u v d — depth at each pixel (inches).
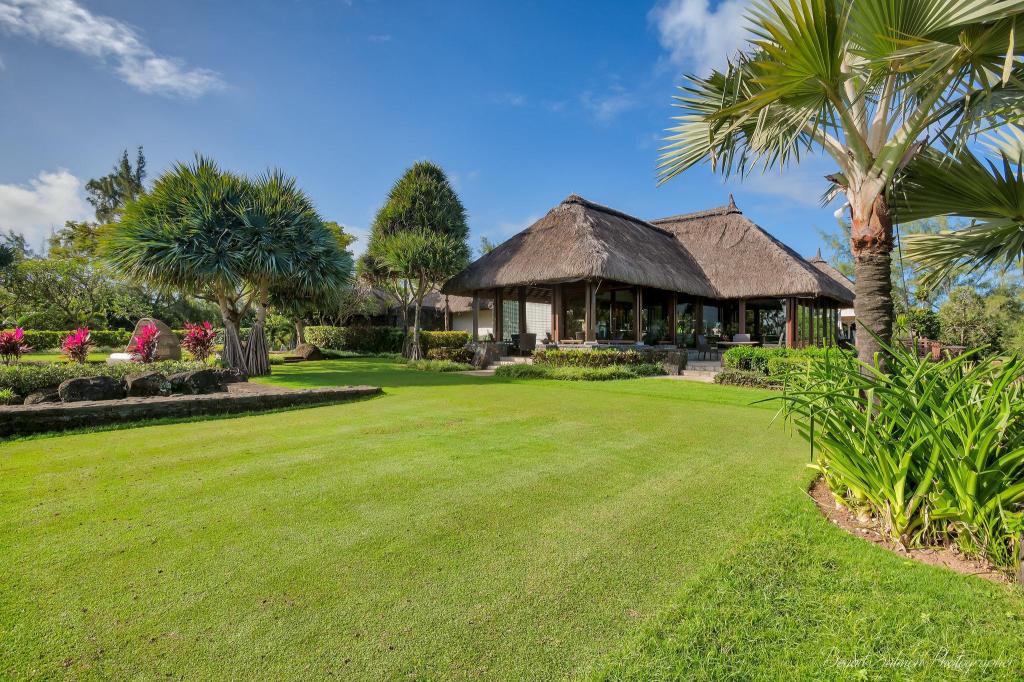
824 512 122.1
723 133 174.1
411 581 88.3
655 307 832.3
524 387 374.9
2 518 115.6
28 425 204.5
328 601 81.8
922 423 98.8
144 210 474.6
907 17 128.5
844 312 1044.5
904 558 96.0
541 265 579.8
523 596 83.3
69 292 1085.1
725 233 761.6
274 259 493.0
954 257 217.9
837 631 73.1
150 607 79.9
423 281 726.5
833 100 146.9
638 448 185.2
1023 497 95.0
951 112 149.8
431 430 216.7
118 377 309.6
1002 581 87.2
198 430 217.8
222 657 68.1
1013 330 697.0
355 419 243.1
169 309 1204.5
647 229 761.6
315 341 978.1
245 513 119.6
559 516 118.4
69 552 98.4
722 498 130.8
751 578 88.2
